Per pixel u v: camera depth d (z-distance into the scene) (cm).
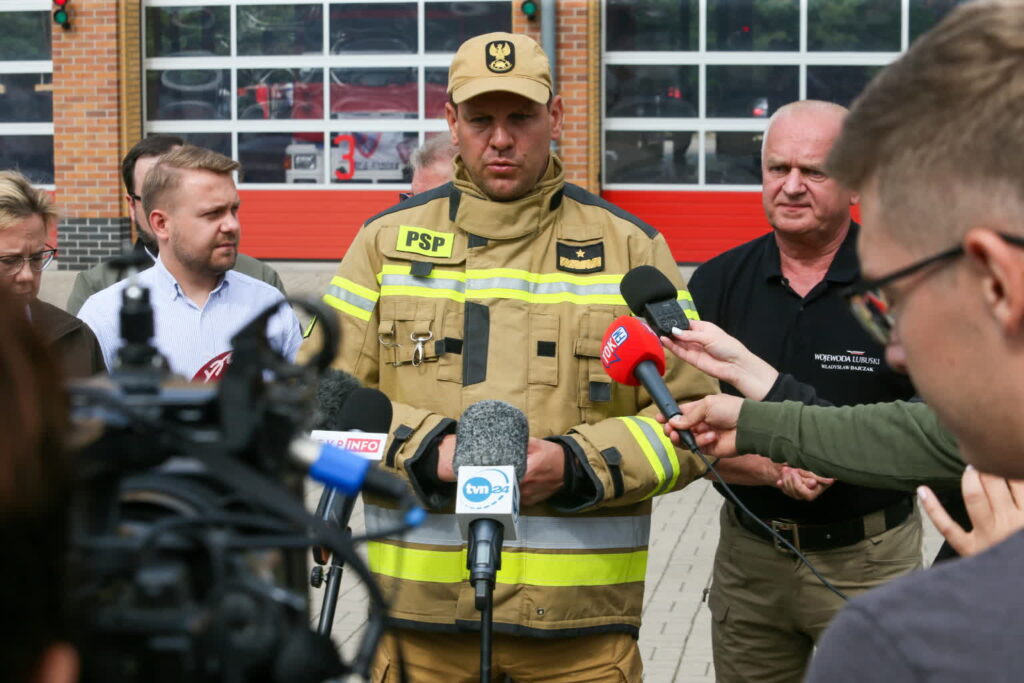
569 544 299
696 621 552
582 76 1340
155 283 397
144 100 1459
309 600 114
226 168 398
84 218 1425
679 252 1417
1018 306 102
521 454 274
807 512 345
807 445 239
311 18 1443
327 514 212
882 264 114
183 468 104
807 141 347
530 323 307
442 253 313
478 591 247
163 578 90
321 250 1473
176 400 102
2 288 81
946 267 107
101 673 90
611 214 320
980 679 93
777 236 361
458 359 306
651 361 278
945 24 109
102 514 95
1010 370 105
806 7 1380
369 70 1442
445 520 301
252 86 1458
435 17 1427
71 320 356
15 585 77
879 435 231
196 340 394
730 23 1388
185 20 1455
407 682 113
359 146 1452
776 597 355
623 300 308
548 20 1321
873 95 112
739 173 1405
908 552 353
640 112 1404
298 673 97
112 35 1406
